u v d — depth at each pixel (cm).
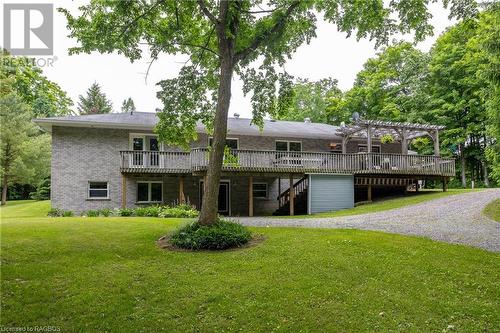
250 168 1906
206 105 1158
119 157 1969
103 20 947
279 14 995
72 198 1889
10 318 502
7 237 830
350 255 744
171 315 520
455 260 702
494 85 1298
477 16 914
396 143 2684
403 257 726
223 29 926
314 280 624
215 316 518
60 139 1897
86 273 645
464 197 1797
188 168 1934
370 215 1472
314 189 2044
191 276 643
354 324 497
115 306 538
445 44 3194
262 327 492
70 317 511
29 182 3378
